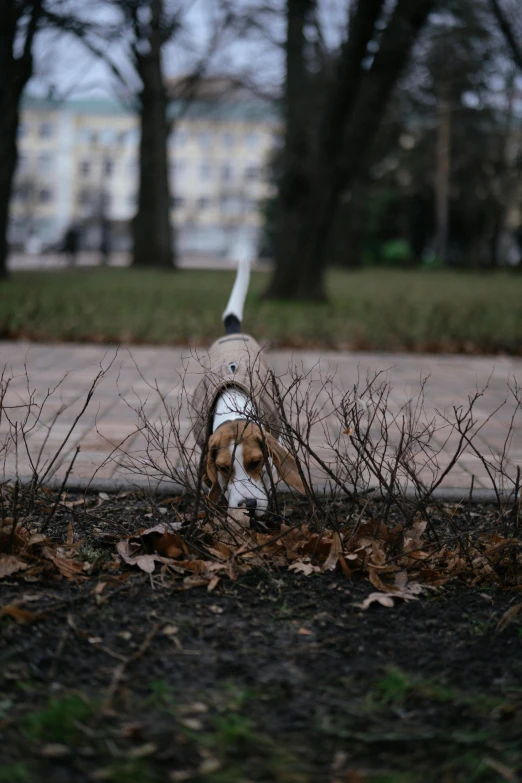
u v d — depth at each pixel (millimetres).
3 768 2170
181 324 10828
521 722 2451
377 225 43000
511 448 5488
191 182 76750
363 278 27188
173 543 3588
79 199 73688
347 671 2717
